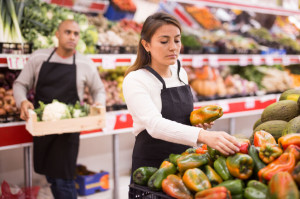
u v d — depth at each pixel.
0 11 3.18
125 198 3.74
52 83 3.07
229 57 4.46
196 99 4.26
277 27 5.80
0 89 3.25
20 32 3.26
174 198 1.19
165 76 1.92
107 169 4.33
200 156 1.30
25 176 3.26
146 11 4.55
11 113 3.15
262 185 1.10
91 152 4.18
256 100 4.74
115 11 4.33
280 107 1.66
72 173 3.08
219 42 4.57
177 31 1.69
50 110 2.89
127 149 4.47
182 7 4.83
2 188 2.44
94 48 3.69
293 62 5.27
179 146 1.89
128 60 3.63
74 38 3.06
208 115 1.79
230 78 4.85
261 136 1.39
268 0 5.33
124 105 3.68
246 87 4.95
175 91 1.89
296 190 0.96
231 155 1.23
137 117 1.74
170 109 1.86
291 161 1.12
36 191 2.61
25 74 3.05
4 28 3.16
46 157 3.04
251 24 5.54
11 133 3.05
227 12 5.30
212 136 1.32
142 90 1.75
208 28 4.95
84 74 3.21
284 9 5.16
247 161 1.18
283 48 5.26
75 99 3.18
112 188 3.85
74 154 3.08
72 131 2.92
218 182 1.21
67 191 3.08
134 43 4.00
